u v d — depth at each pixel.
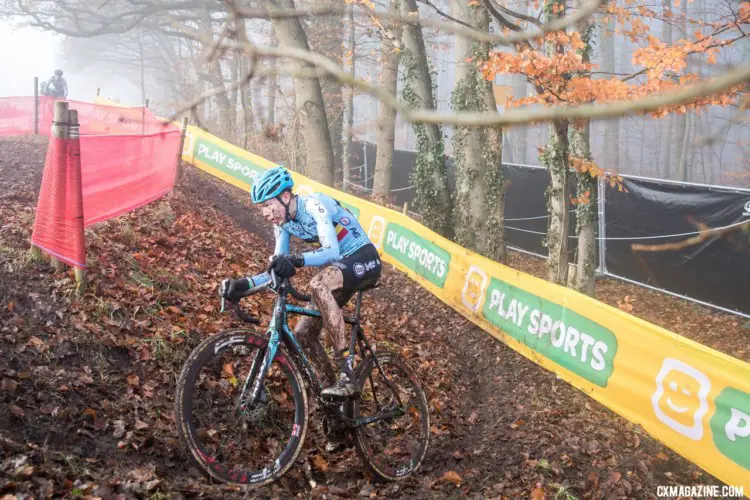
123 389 3.89
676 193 10.62
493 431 5.17
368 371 4.15
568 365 5.87
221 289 3.56
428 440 4.35
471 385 6.32
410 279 9.24
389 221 9.43
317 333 4.05
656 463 4.94
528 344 6.43
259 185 3.69
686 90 0.75
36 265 4.77
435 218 11.91
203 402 4.07
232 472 3.39
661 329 4.91
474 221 10.73
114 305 4.64
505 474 4.43
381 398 4.63
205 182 11.24
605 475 4.57
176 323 4.92
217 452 3.71
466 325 7.67
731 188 9.88
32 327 4.05
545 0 7.39
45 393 3.50
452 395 5.83
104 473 3.07
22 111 12.23
